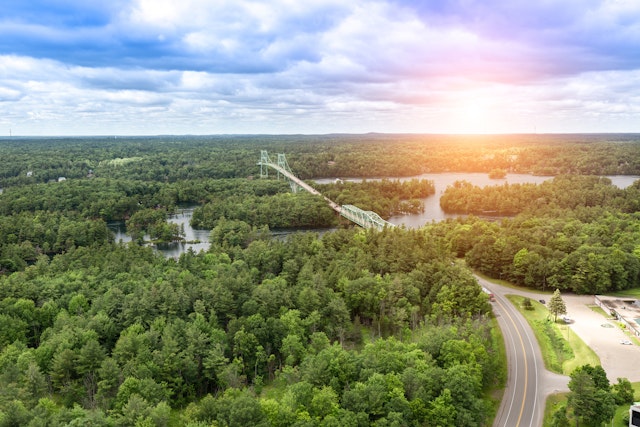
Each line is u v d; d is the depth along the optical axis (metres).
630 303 195.00
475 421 117.44
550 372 147.25
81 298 173.50
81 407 119.38
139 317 155.62
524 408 129.62
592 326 178.00
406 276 195.50
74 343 141.12
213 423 105.44
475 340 142.25
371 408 112.75
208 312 163.50
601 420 117.81
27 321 162.50
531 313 190.25
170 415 124.25
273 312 166.12
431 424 113.25
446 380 121.06
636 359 153.25
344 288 185.12
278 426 108.62
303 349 144.75
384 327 173.50
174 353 134.25
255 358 146.50
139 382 120.81
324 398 112.56
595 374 129.12
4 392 114.06
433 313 175.88
